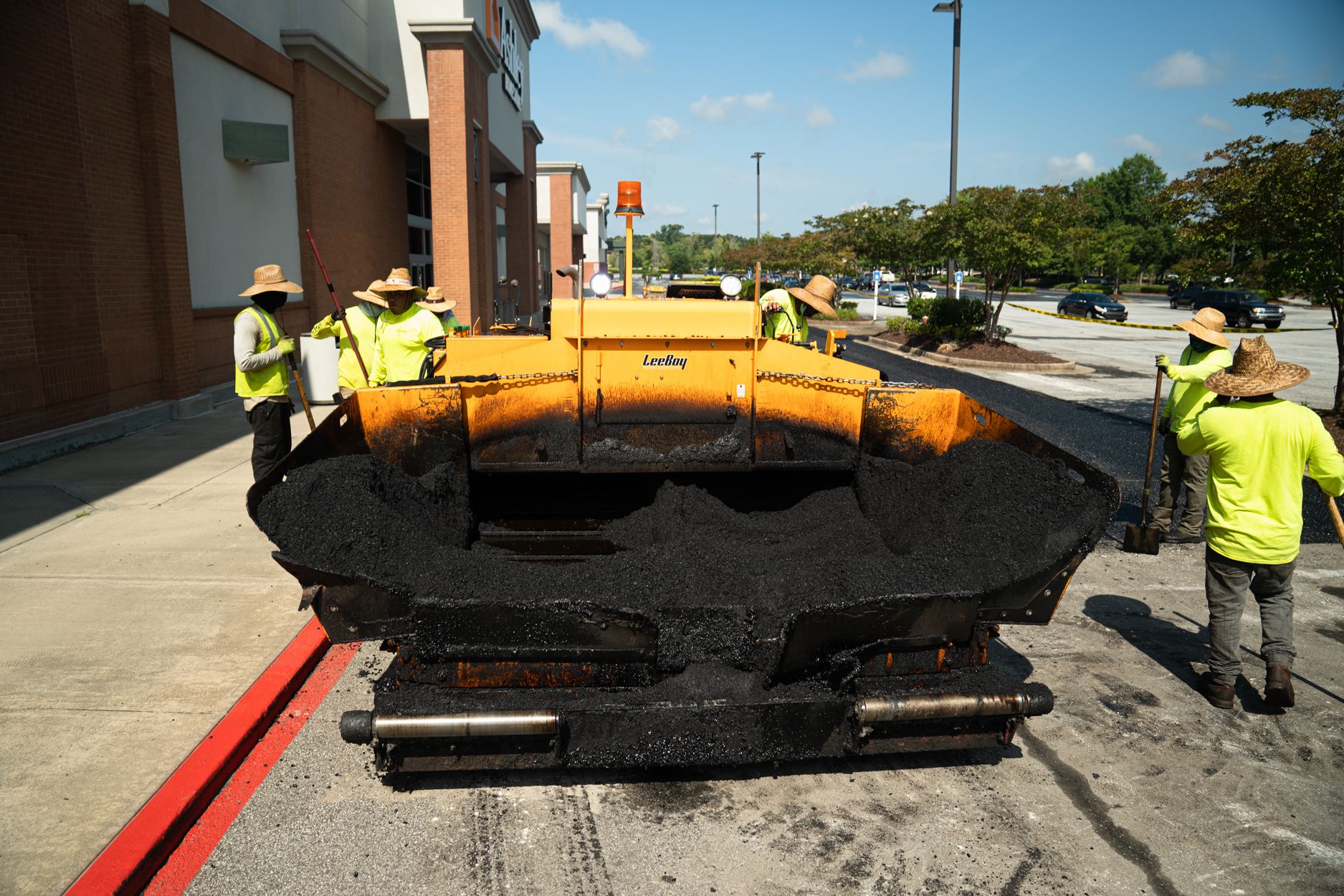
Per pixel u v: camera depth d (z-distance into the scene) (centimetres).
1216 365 682
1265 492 433
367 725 321
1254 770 394
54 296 924
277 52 1445
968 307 2241
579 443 447
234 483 801
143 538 642
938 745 350
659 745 326
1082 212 2070
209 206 1243
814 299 621
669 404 448
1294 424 424
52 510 709
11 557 600
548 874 315
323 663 479
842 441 459
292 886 306
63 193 934
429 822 345
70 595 535
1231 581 446
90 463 874
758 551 400
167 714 400
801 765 393
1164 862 329
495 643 325
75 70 952
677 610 331
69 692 417
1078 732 425
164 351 1125
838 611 324
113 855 305
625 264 648
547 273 4159
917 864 326
